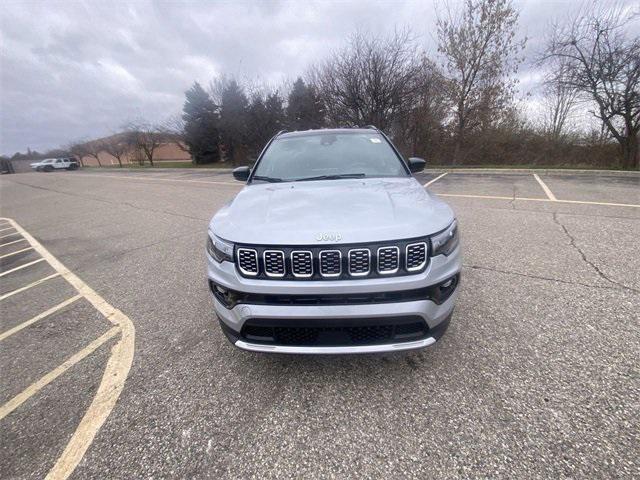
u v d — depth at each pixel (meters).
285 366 2.36
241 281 1.94
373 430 1.81
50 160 48.06
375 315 1.83
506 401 1.93
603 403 1.87
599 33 12.10
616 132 13.24
